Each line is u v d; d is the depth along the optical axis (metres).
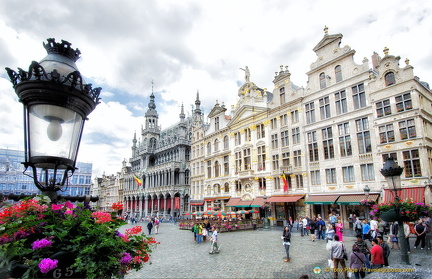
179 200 61.03
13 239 3.38
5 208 3.58
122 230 37.03
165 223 53.47
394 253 15.63
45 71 3.86
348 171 31.05
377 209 14.73
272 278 12.57
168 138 70.50
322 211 32.69
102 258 4.00
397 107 27.38
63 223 3.76
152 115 82.31
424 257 13.69
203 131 55.75
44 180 4.07
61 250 3.69
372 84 29.53
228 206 44.12
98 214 4.21
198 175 55.50
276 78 40.94
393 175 11.57
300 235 26.95
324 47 35.09
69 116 4.00
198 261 16.78
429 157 25.69
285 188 36.69
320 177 33.50
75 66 4.35
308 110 36.12
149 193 70.94
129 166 91.88
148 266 15.74
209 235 29.53
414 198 24.31
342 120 31.94
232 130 47.66
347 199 29.66
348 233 25.61
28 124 3.79
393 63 28.00
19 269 3.34
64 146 4.01
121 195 90.38
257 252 18.69
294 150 37.06
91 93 4.21
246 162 44.22
